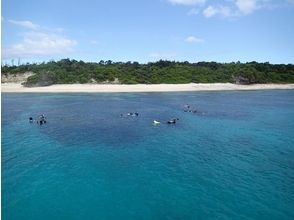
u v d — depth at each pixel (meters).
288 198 22.34
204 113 58.28
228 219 19.59
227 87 116.31
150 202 21.83
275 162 29.91
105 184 24.72
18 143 35.69
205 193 23.12
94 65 127.38
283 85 125.75
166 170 27.72
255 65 136.50
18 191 23.23
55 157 30.97
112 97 84.06
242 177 26.14
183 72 126.94
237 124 48.19
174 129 44.00
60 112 57.41
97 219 19.66
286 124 48.62
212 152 33.09
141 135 40.12
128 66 129.75
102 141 37.03
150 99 80.00
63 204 21.48
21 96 84.88
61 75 114.25
